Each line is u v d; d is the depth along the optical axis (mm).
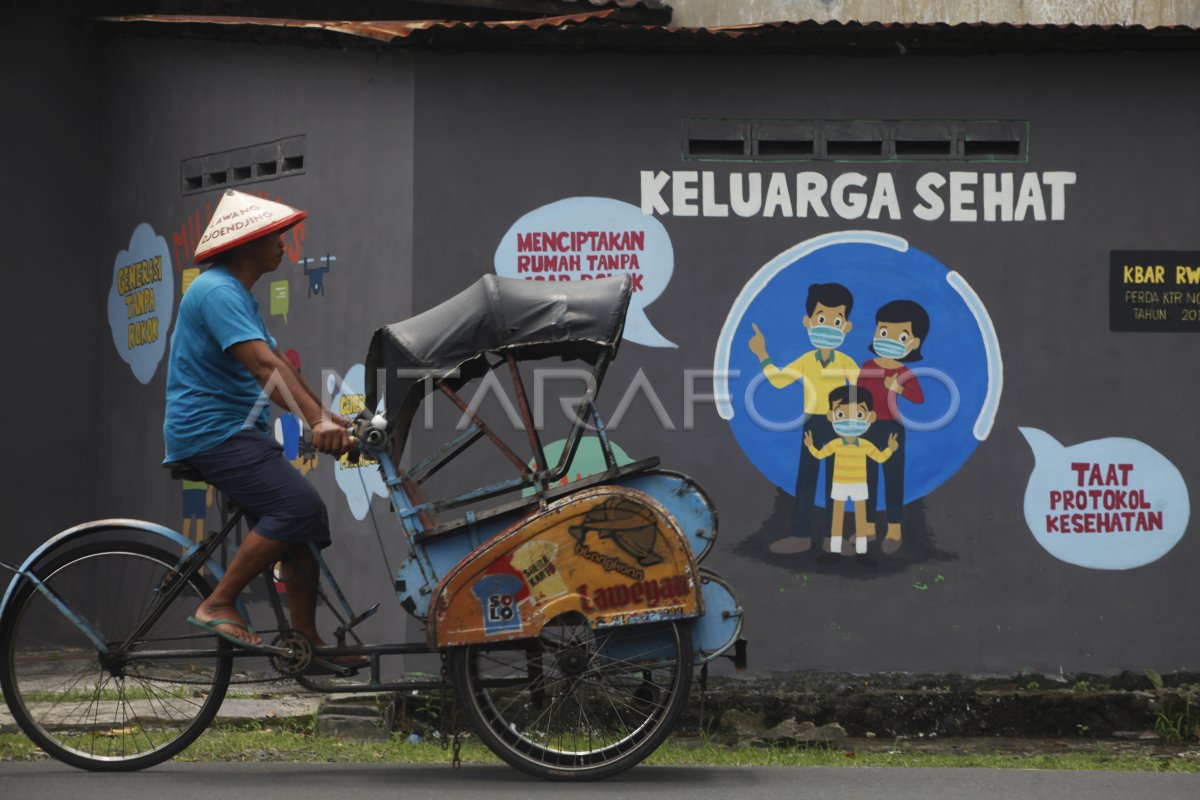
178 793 6898
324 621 8867
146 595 7809
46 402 13469
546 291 7516
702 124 11039
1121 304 11094
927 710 10602
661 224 11016
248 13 14570
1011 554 10969
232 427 7414
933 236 11070
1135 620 10969
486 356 7855
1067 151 11117
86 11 13742
